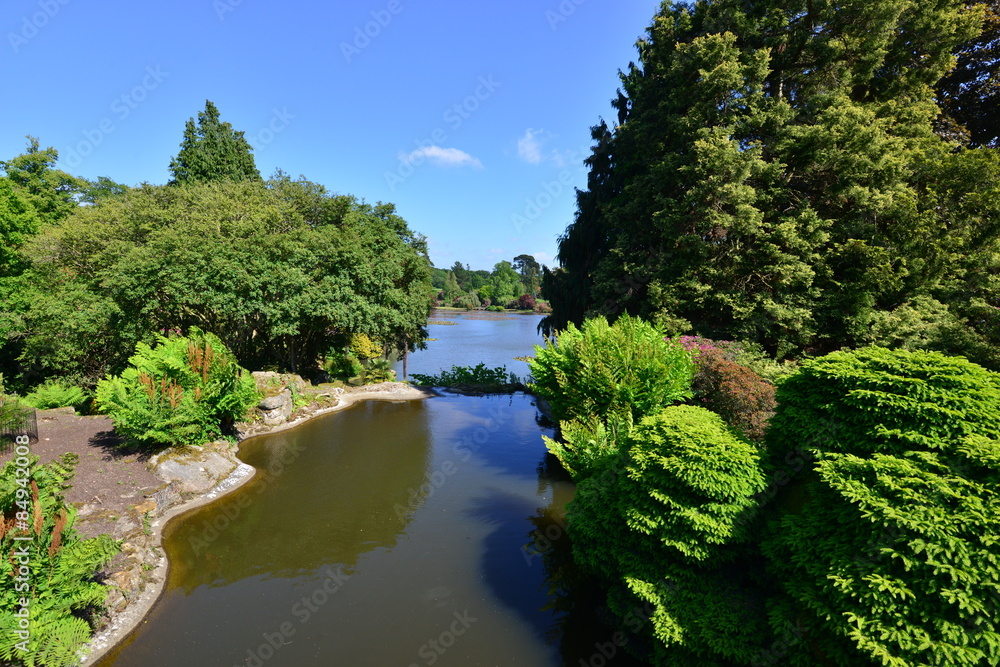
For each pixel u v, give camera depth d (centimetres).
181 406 1271
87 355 2417
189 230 2262
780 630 517
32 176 3059
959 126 2003
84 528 898
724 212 1775
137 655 668
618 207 2170
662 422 708
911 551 438
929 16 1816
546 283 2989
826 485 546
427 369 3728
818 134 1664
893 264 1647
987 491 434
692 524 602
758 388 1147
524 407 2359
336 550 986
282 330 2195
